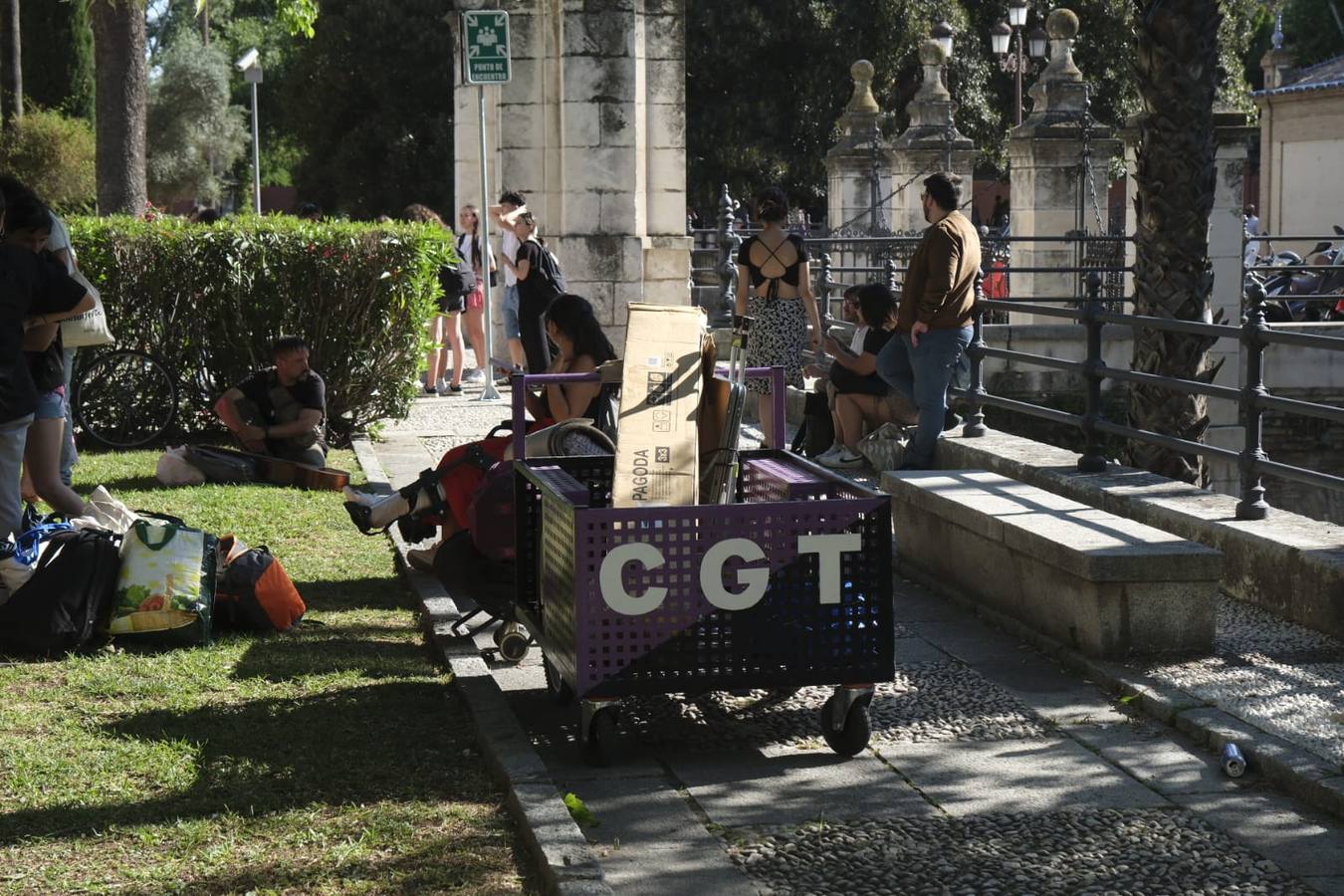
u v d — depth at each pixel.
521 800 4.90
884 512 5.47
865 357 11.25
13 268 6.98
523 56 17.98
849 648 5.49
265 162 68.50
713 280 23.25
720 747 5.73
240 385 11.09
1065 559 6.70
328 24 43.16
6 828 4.78
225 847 4.64
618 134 17.72
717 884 4.50
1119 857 4.70
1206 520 7.70
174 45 51.53
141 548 6.89
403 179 42.94
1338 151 33.41
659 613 5.36
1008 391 16.80
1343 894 4.43
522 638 6.74
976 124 39.88
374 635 7.17
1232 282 16.59
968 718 6.04
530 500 6.31
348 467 11.84
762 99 38.91
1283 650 6.68
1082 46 39.94
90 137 30.86
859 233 23.33
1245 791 5.24
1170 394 9.50
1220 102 36.72
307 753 5.51
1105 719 6.01
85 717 5.86
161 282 12.75
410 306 13.09
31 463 7.87
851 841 4.82
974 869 4.62
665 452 5.59
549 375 6.48
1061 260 20.19
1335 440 17.09
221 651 6.78
